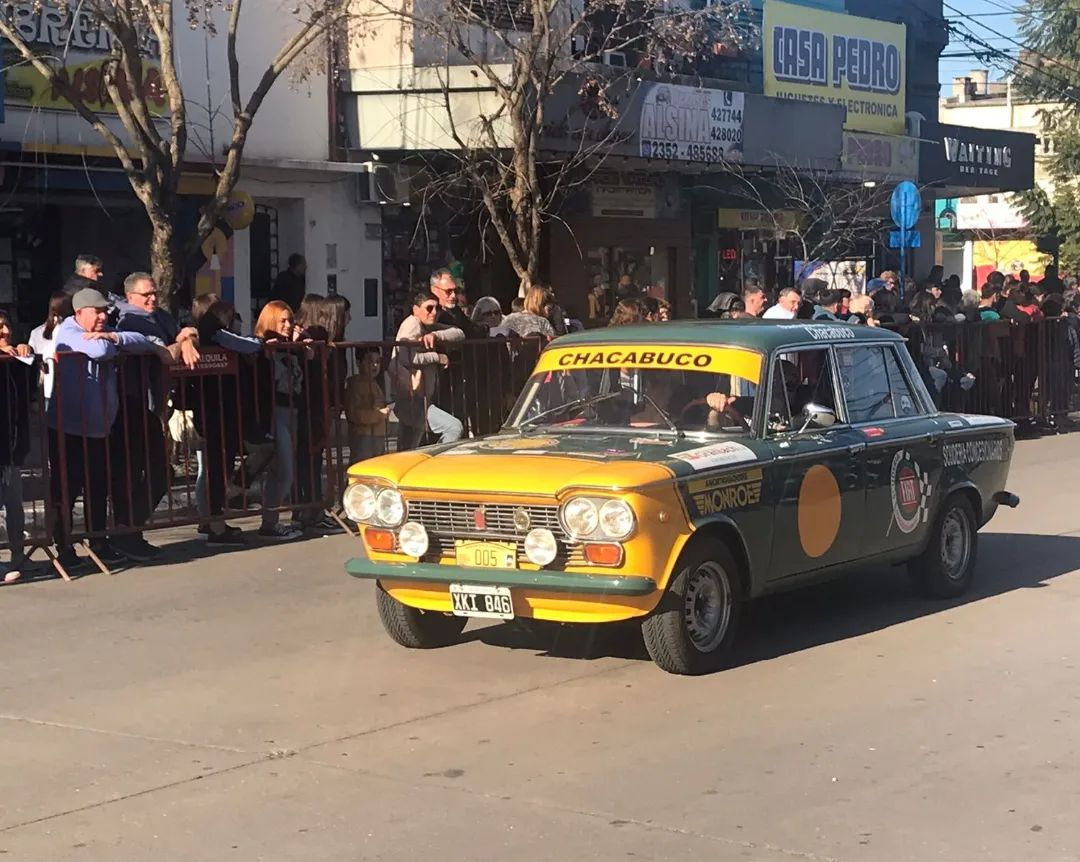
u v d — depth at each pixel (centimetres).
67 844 495
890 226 2500
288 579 955
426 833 497
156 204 1147
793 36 2320
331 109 1727
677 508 662
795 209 2341
